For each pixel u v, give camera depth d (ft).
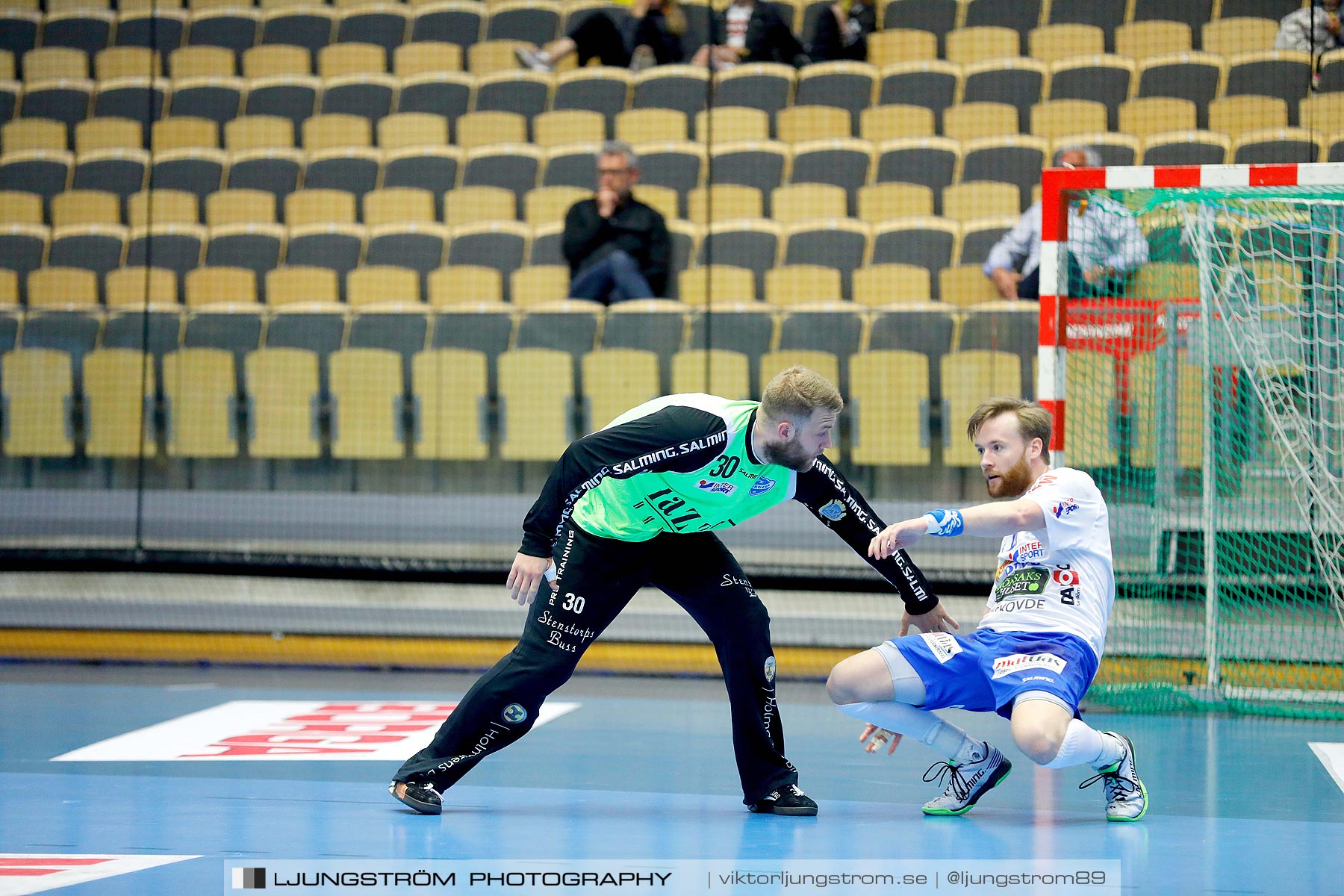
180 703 49.67
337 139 87.86
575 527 31.40
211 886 24.54
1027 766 38.78
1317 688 50.65
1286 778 36.73
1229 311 51.88
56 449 66.54
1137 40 82.69
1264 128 76.07
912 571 30.96
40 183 85.05
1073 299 52.29
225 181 84.33
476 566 60.44
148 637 62.08
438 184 82.84
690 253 72.08
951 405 60.70
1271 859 27.14
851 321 61.57
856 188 78.23
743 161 79.61
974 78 82.94
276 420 65.51
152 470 65.92
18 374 66.90
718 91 85.56
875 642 57.88
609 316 63.26
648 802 33.14
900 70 84.12
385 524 63.67
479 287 73.36
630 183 69.15
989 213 74.79
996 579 32.55
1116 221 52.08
